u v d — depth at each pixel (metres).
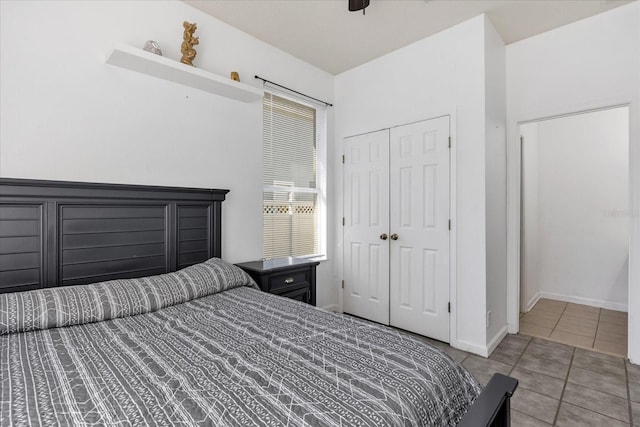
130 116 2.06
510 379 1.07
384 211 3.14
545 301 3.99
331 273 3.57
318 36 2.80
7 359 1.07
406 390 0.92
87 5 1.89
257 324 1.43
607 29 2.45
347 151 3.49
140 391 0.89
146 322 1.46
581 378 2.13
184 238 2.27
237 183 2.67
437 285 2.75
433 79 2.77
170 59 2.05
